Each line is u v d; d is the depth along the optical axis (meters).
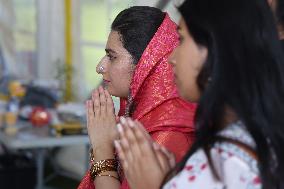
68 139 3.58
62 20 5.10
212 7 0.88
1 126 3.82
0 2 5.12
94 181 1.32
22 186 3.91
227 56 0.87
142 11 1.34
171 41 1.32
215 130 0.91
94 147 1.33
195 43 0.92
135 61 1.32
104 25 4.53
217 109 0.89
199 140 0.91
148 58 1.31
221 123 0.90
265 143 0.88
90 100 1.39
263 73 0.87
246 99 0.87
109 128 1.34
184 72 0.95
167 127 1.26
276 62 0.89
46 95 4.44
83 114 3.89
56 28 5.16
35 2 5.29
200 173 0.89
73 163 4.29
